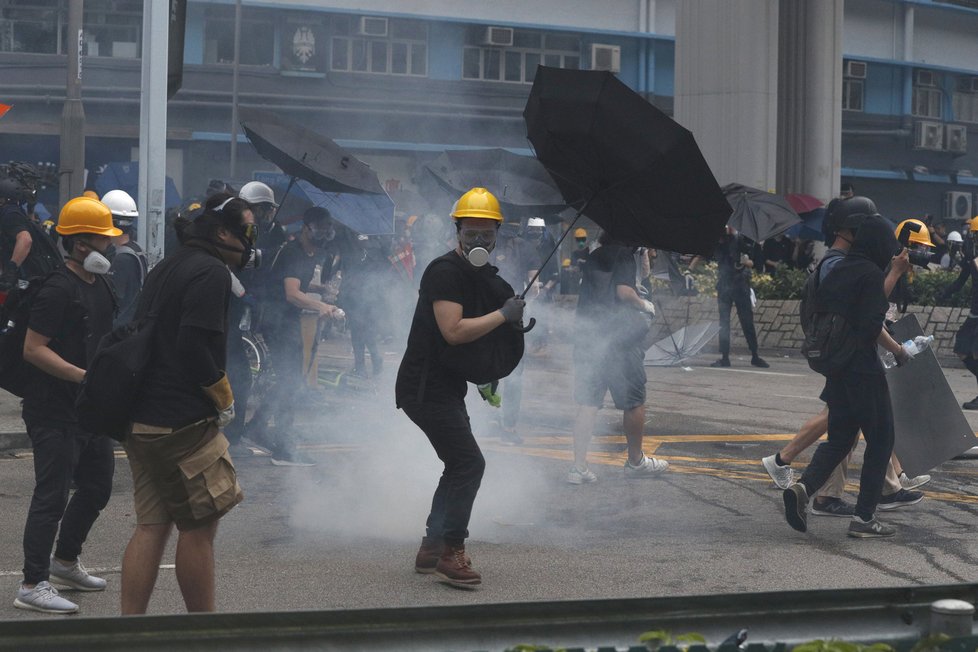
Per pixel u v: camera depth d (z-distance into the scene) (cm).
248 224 1085
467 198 1373
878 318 1598
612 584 1412
